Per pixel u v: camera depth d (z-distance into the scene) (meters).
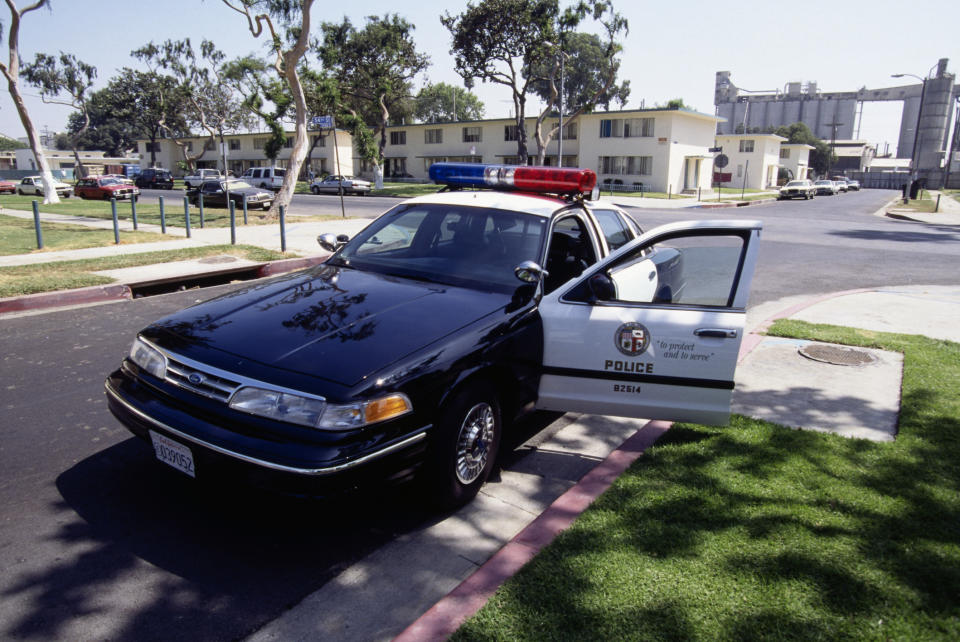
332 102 37.31
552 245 4.52
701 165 49.03
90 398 4.96
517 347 3.63
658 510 3.30
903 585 2.71
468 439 3.43
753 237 3.70
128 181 32.84
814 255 13.93
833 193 54.34
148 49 60.81
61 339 6.64
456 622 2.51
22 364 5.79
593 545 2.99
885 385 5.26
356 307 3.59
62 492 3.55
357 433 2.81
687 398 3.76
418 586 2.87
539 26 38.91
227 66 53.91
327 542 3.18
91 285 9.06
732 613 2.54
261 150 64.69
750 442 4.15
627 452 4.05
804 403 4.87
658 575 2.77
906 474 3.70
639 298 4.29
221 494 3.58
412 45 49.84
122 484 3.66
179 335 3.33
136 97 68.38
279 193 20.45
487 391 3.47
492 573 2.82
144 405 3.16
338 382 2.86
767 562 2.86
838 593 2.66
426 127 55.78
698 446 4.11
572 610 2.55
